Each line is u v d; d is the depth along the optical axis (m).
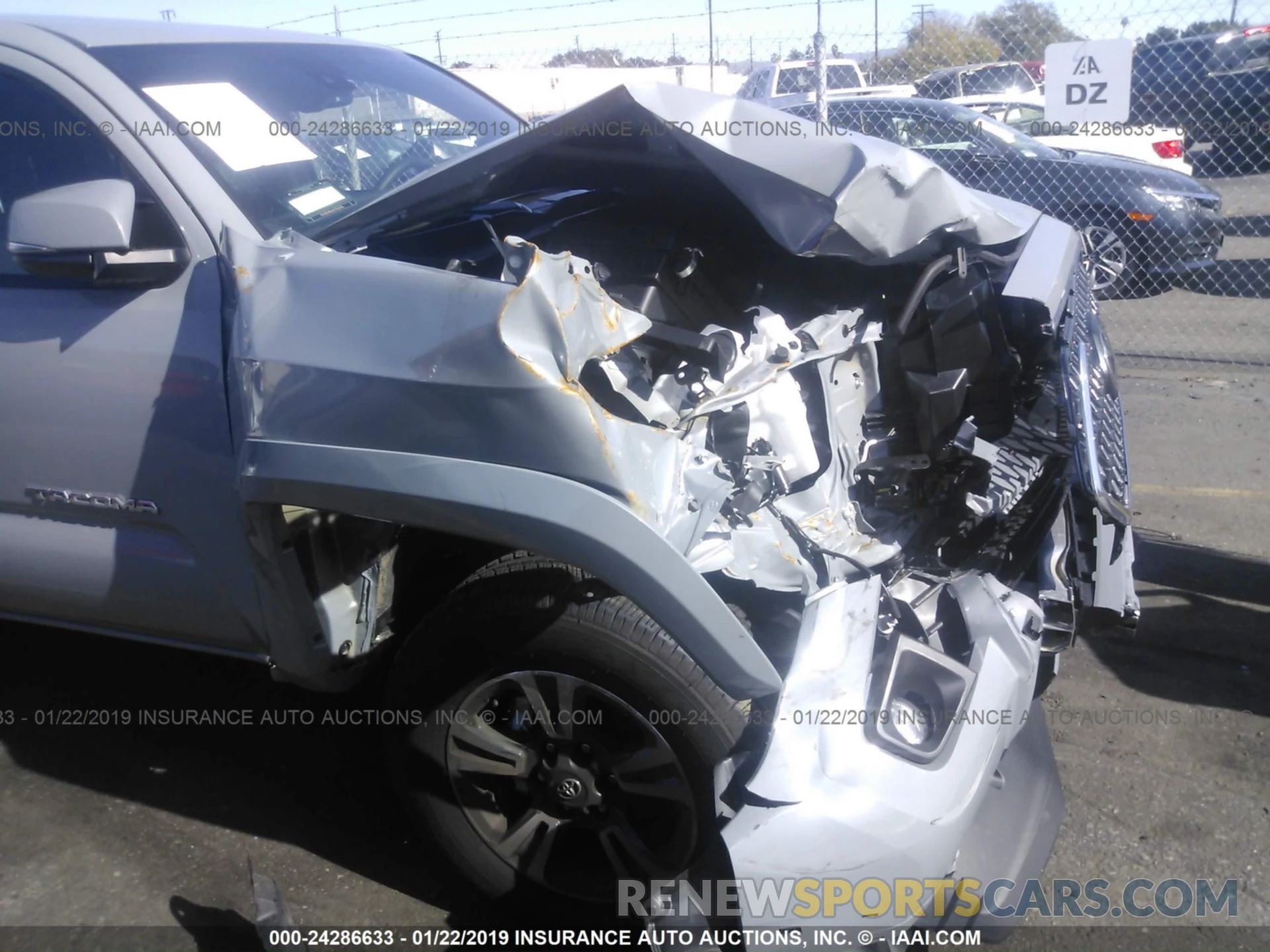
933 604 2.23
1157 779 2.76
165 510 2.34
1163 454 5.09
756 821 1.81
